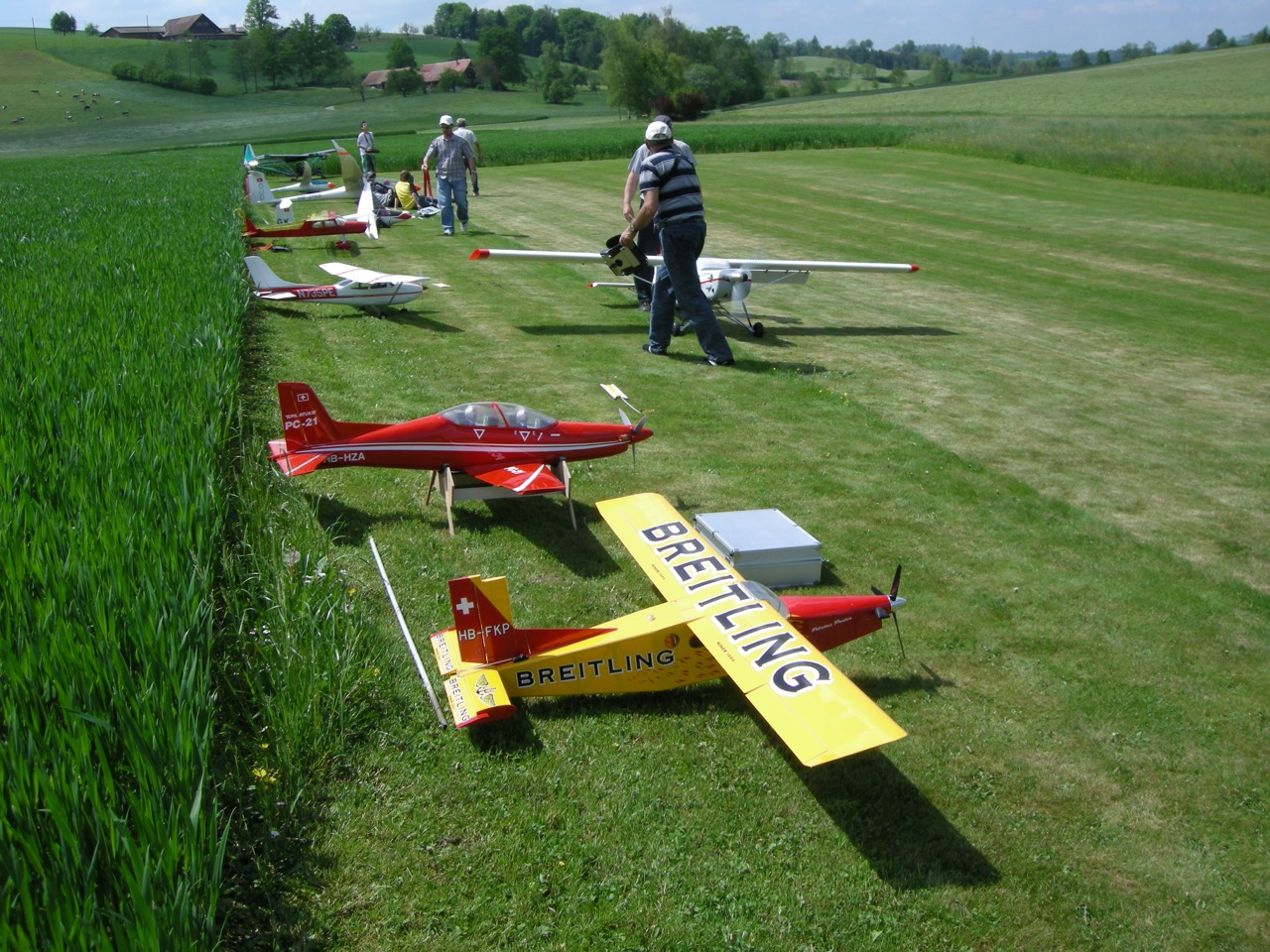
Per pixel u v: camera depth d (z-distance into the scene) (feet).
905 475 31.83
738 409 37.60
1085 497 30.86
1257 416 39.78
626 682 19.16
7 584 16.46
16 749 12.17
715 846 15.97
